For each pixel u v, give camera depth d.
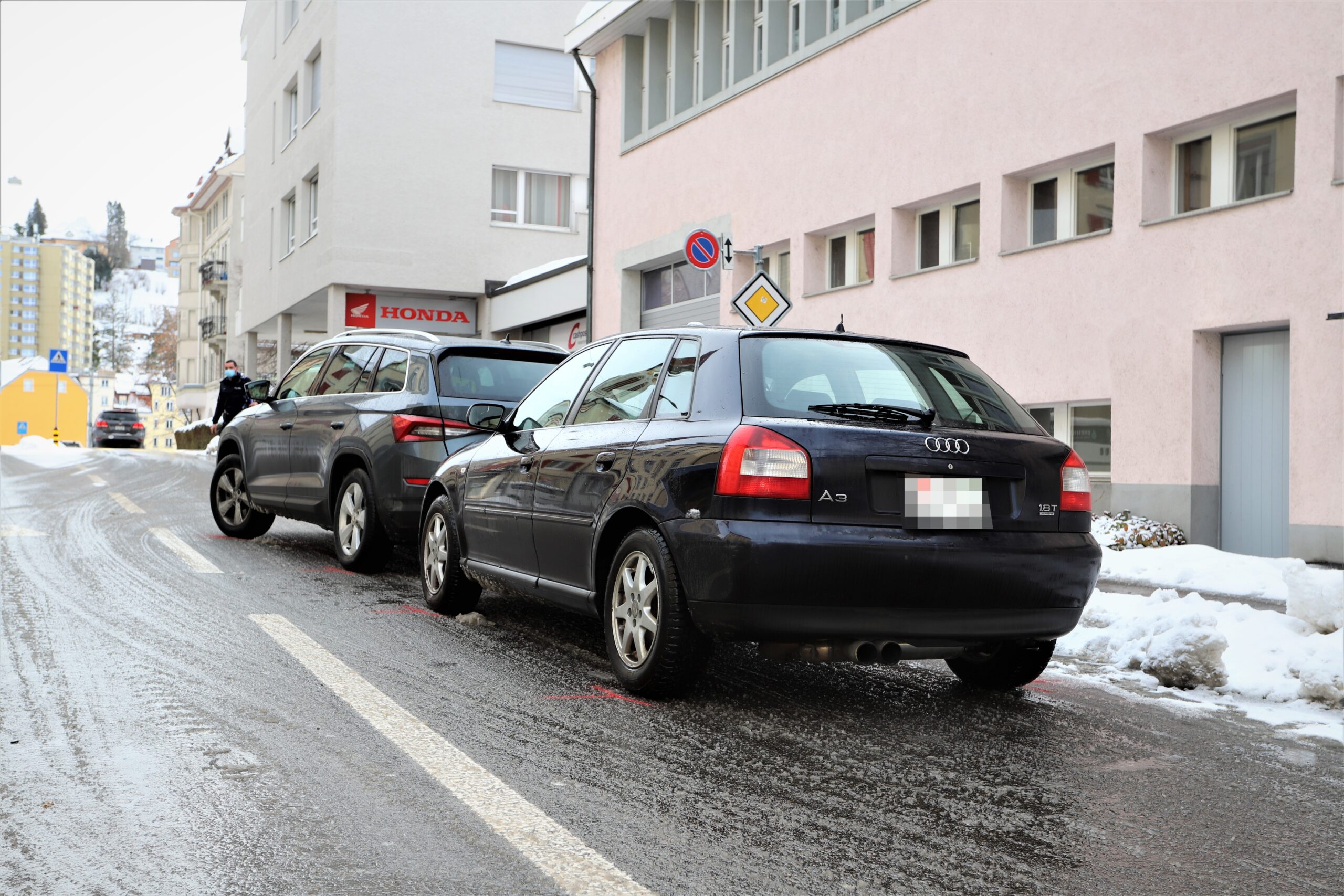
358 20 31.33
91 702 4.78
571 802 3.75
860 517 4.69
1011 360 13.48
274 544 10.18
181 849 3.27
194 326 77.31
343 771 3.99
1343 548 9.92
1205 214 11.16
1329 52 10.09
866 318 15.88
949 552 4.73
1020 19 13.32
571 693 5.24
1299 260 10.32
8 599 7.10
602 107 23.19
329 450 8.88
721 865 3.26
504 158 32.53
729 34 19.44
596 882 3.11
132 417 48.62
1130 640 6.40
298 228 35.19
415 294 32.69
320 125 32.72
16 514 12.16
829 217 16.59
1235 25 10.90
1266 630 6.16
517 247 32.66
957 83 14.27
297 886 3.04
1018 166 13.35
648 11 21.11
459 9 32.06
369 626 6.58
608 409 5.80
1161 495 11.60
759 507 4.64
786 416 4.82
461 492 6.94
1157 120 11.68
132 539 10.28
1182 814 3.84
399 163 31.64
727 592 4.65
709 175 19.55
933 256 15.23
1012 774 4.24
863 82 15.90
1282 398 10.89
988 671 5.67
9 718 4.53
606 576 5.53
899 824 3.65
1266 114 10.98
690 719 4.87
